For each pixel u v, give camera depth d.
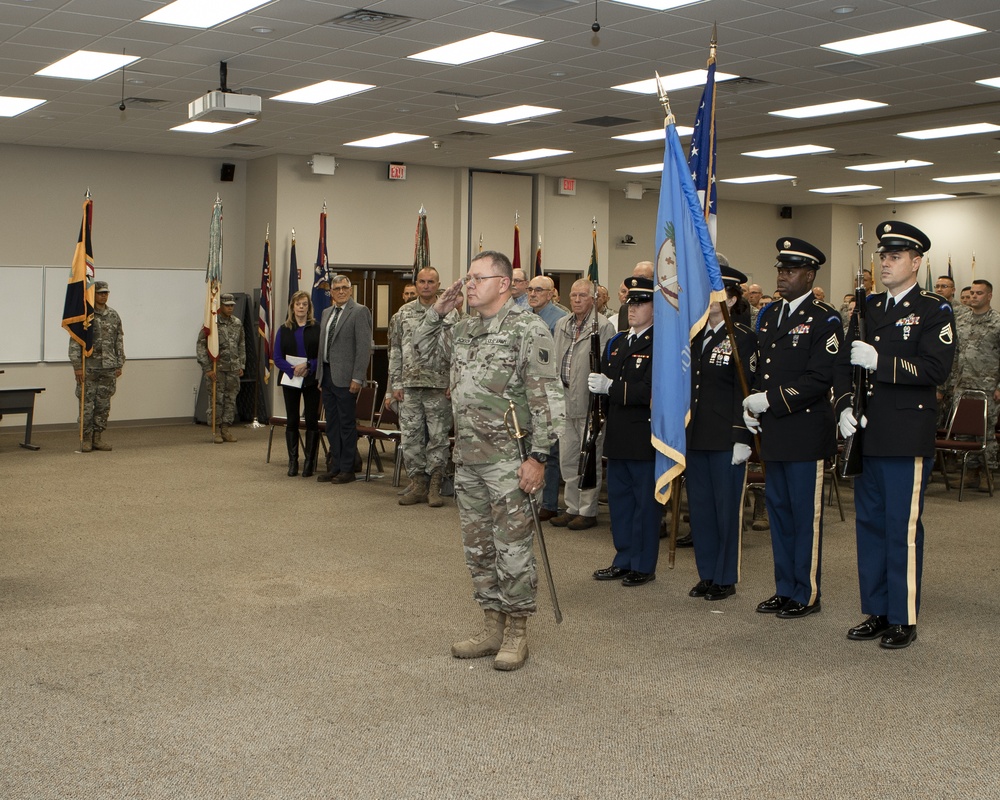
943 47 8.36
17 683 4.09
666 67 9.14
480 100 10.62
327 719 3.75
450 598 5.38
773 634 4.84
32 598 5.33
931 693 4.09
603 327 7.07
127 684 4.09
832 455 5.11
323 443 10.05
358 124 11.94
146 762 3.37
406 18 7.69
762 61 8.88
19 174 12.97
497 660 4.30
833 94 10.17
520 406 4.21
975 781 3.29
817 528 5.09
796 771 3.35
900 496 4.64
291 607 5.20
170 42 8.41
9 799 3.10
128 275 13.73
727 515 5.36
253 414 13.98
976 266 18.75
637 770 3.35
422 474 8.09
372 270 15.01
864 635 4.77
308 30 8.04
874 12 7.39
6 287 12.88
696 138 5.17
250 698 3.95
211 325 12.07
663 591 5.60
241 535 6.92
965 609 5.32
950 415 9.93
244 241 14.70
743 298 5.70
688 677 4.24
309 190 14.23
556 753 3.48
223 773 3.29
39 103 10.70
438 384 7.93
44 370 13.14
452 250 15.59
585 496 7.15
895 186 17.12
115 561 6.14
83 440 11.16
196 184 14.24
